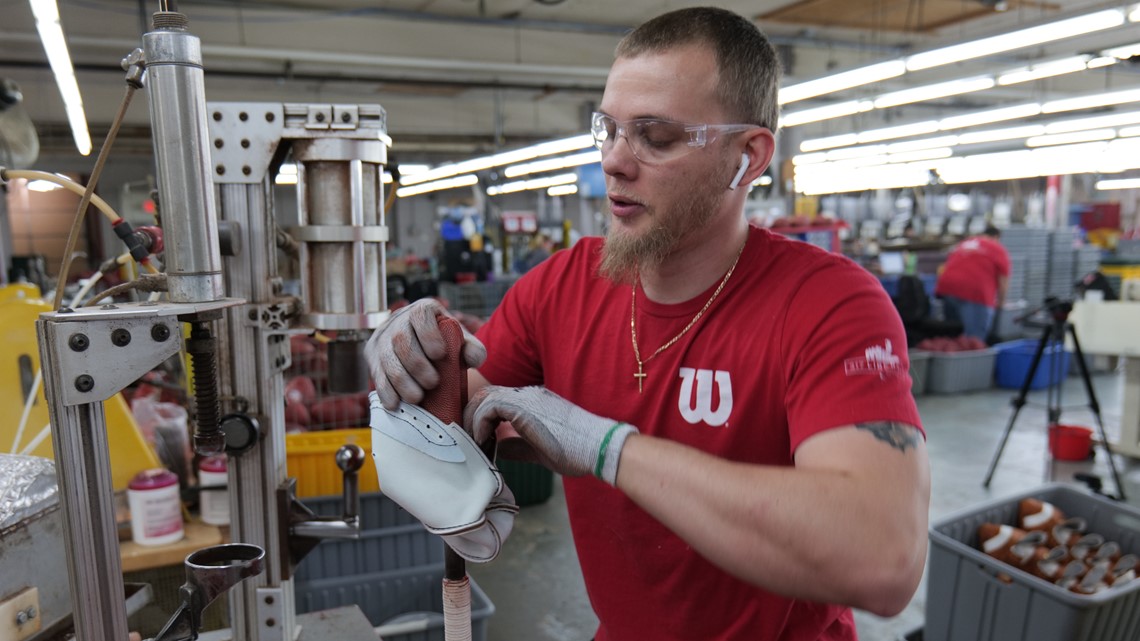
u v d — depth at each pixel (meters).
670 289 0.94
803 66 7.68
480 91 9.20
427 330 0.74
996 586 2.03
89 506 0.63
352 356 1.00
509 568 3.03
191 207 0.67
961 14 6.39
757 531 0.64
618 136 0.83
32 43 5.79
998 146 9.73
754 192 9.18
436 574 2.23
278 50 5.64
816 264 0.86
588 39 7.20
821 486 0.65
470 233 9.50
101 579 0.65
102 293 0.75
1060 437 4.25
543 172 10.88
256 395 1.00
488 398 0.77
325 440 2.29
